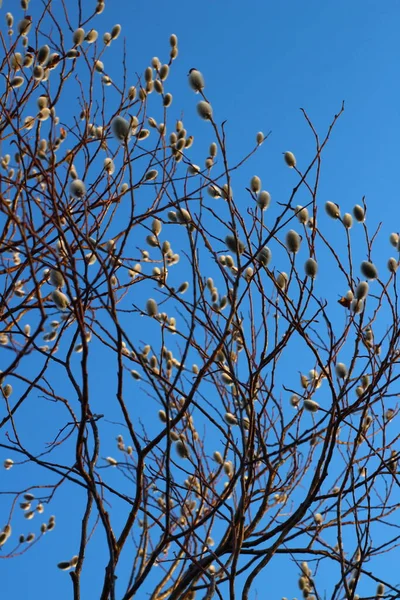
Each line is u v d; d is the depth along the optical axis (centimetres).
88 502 427
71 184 402
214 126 431
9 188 498
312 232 446
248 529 477
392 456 470
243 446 399
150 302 467
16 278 468
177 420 385
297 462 500
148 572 398
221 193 480
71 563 528
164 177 512
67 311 471
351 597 390
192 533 420
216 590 401
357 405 421
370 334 461
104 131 554
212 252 439
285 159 449
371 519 477
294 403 525
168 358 515
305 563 511
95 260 507
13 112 528
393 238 447
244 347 435
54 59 561
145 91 550
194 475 457
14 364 403
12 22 575
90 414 416
